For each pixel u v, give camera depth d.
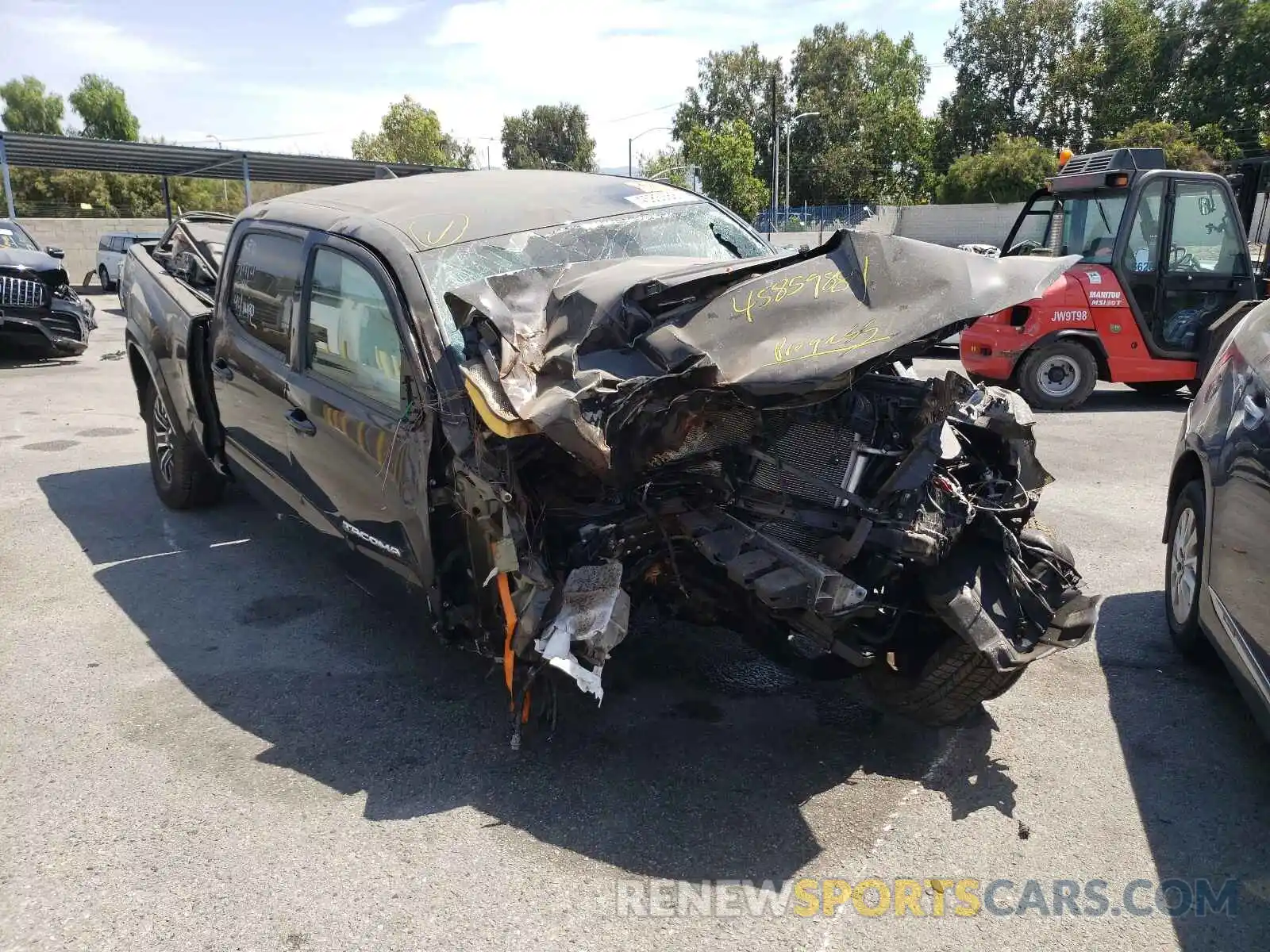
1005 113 53.88
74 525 5.94
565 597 2.92
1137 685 3.86
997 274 3.03
